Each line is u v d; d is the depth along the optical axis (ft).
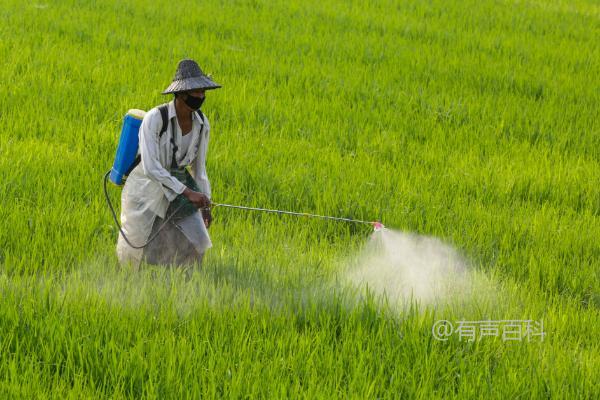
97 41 76.48
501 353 32.50
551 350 32.58
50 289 33.81
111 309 32.17
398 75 74.69
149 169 34.22
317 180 49.14
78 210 42.45
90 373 28.35
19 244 37.73
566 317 35.58
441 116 64.90
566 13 111.45
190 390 27.84
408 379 29.45
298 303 33.71
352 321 32.83
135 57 71.97
